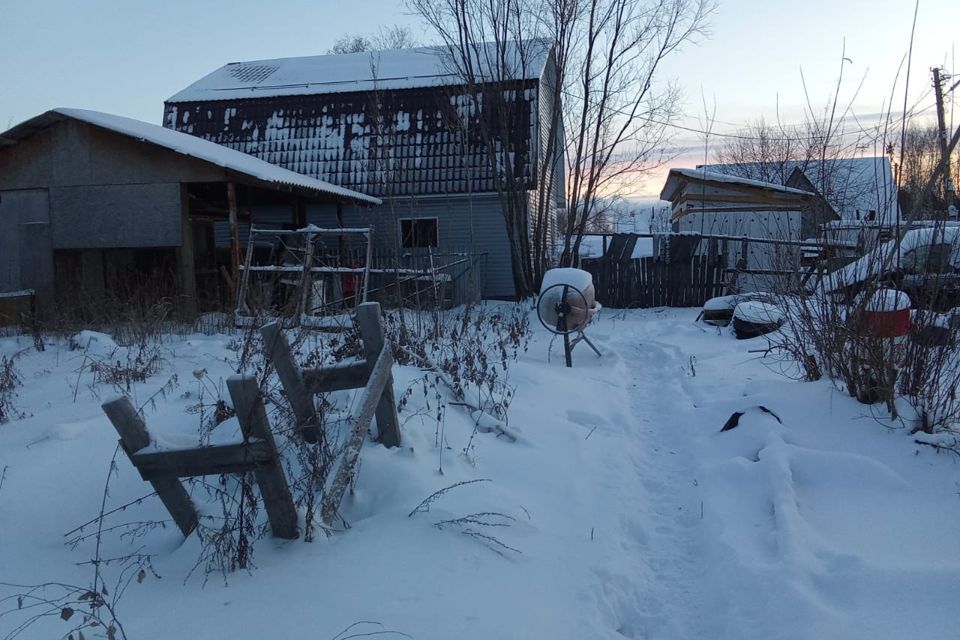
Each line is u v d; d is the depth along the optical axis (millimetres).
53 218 14328
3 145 14258
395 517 4168
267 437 3629
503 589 3664
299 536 3854
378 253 20312
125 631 2975
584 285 9445
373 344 4715
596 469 5738
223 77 25625
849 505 4551
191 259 14117
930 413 5246
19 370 8086
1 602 3127
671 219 30484
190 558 3732
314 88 23359
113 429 5391
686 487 5531
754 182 21031
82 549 3863
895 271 5902
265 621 3076
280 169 18375
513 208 19938
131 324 10477
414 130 21375
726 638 3494
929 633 3121
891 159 6027
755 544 4207
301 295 7977
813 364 6715
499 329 11477
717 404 6871
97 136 14070
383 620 3145
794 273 6953
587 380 8523
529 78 21203
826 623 3238
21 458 4727
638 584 4090
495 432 6004
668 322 13758
